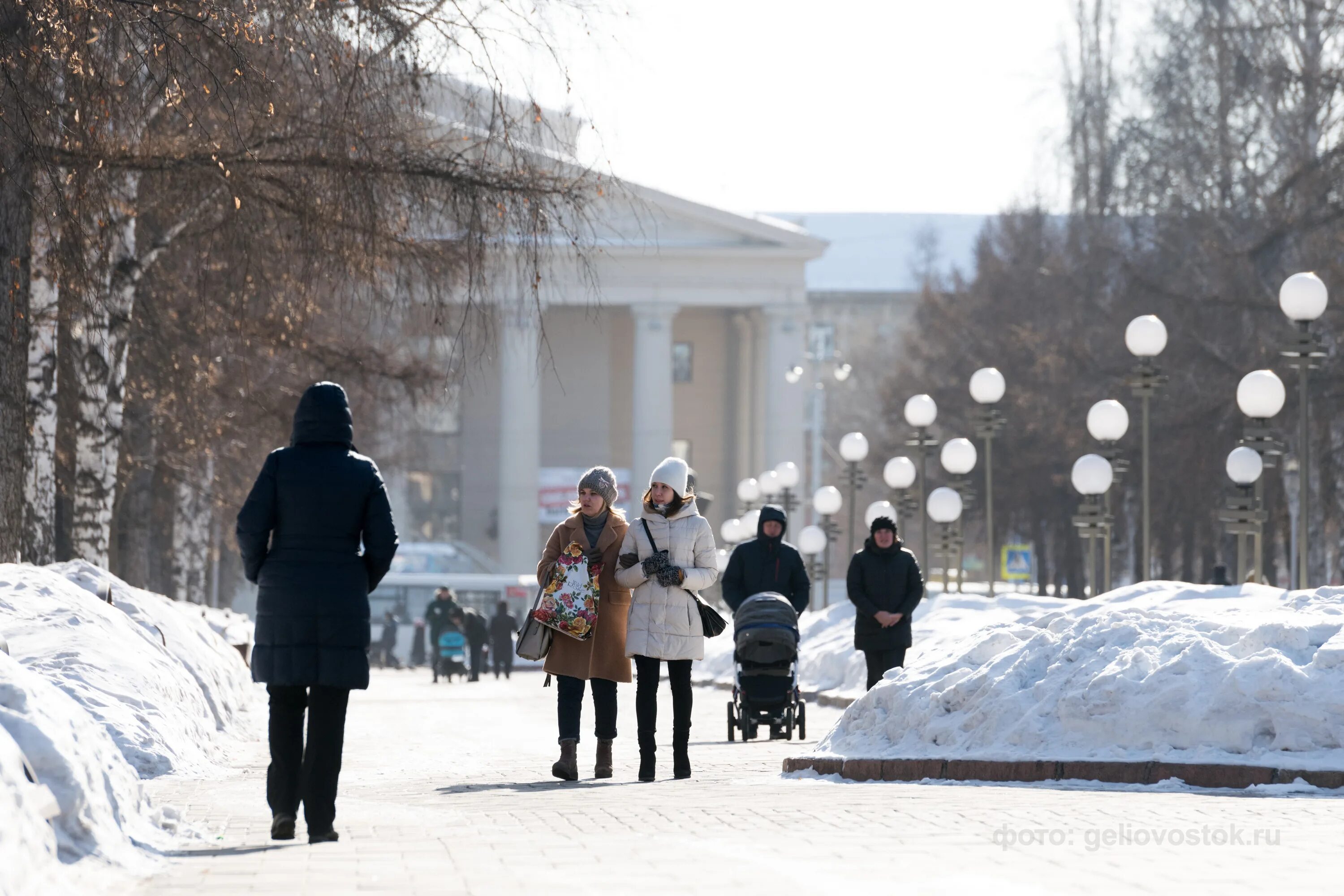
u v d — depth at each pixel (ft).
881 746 124.16
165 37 150.20
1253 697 106.32
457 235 182.60
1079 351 553.23
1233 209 488.44
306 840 82.33
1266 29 428.15
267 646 80.89
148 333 270.26
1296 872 64.59
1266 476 456.86
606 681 128.36
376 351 289.94
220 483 391.04
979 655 126.21
